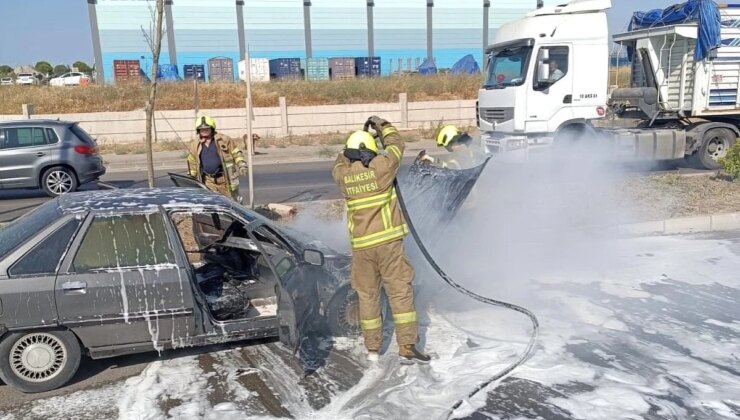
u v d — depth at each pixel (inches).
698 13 490.0
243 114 919.7
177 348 192.1
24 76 1662.2
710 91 513.3
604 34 484.4
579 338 193.9
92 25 1566.2
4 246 166.1
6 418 153.3
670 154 513.7
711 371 171.2
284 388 166.4
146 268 169.2
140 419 151.9
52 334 163.5
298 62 1419.8
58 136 488.4
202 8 1643.7
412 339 177.3
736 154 437.1
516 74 492.1
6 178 474.3
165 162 731.4
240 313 190.5
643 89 526.0
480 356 181.9
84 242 167.5
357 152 171.9
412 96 1148.5
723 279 248.1
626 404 153.9
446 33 1854.1
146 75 1428.4
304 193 475.8
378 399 159.0
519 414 150.2
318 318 194.5
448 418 149.0
